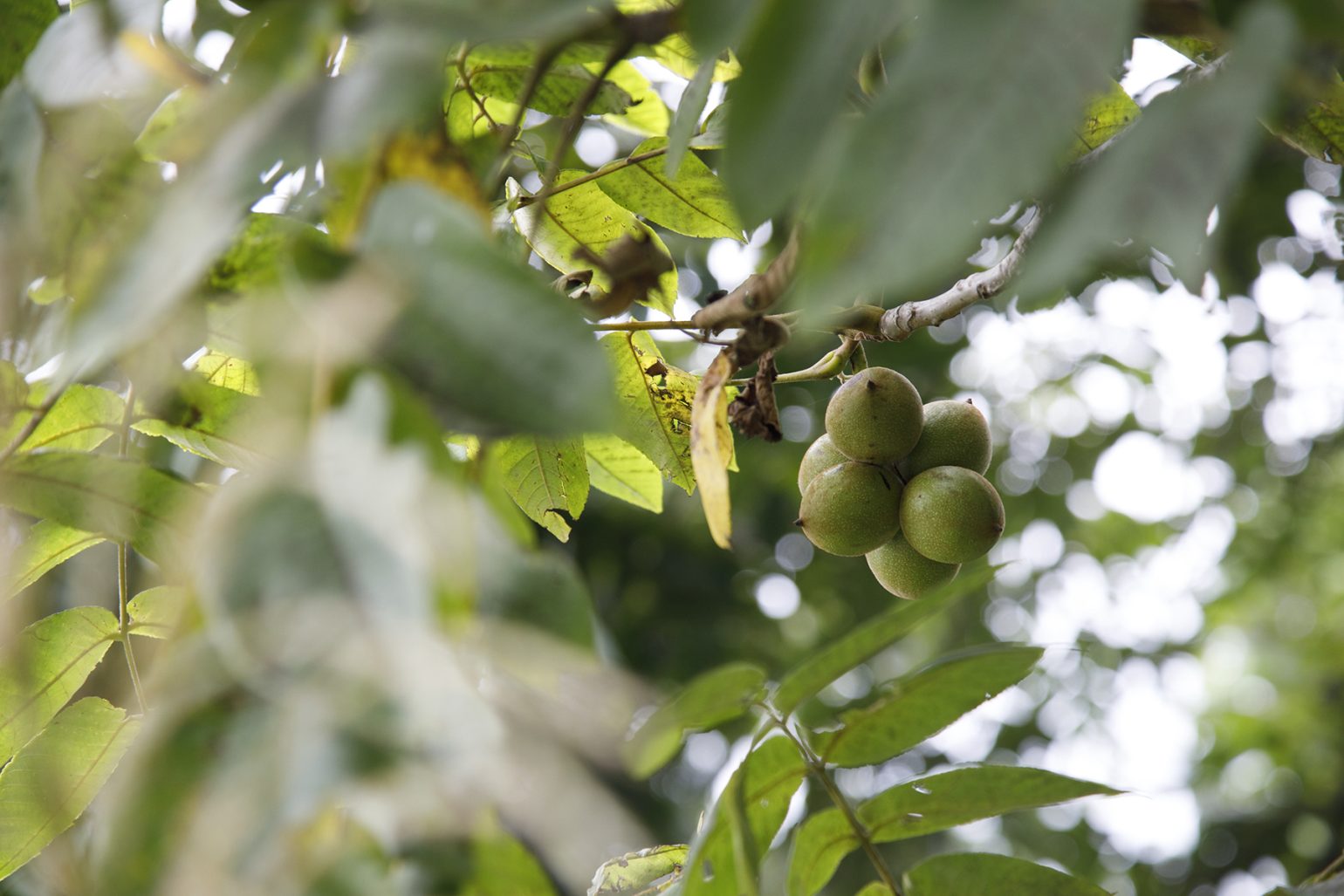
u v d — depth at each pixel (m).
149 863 0.82
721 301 1.57
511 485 2.46
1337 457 10.08
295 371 0.97
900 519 2.39
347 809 0.90
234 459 1.55
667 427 2.46
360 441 0.88
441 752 0.78
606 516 7.85
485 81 1.88
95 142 1.31
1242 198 5.85
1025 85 0.80
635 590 7.89
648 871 1.99
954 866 1.71
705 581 7.94
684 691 1.19
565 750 0.99
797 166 0.89
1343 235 3.29
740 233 2.33
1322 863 10.14
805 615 8.95
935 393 7.96
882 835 1.70
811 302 0.78
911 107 0.81
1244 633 11.99
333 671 0.79
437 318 0.92
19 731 1.71
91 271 1.25
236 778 0.80
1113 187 0.84
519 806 0.95
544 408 0.90
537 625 0.99
